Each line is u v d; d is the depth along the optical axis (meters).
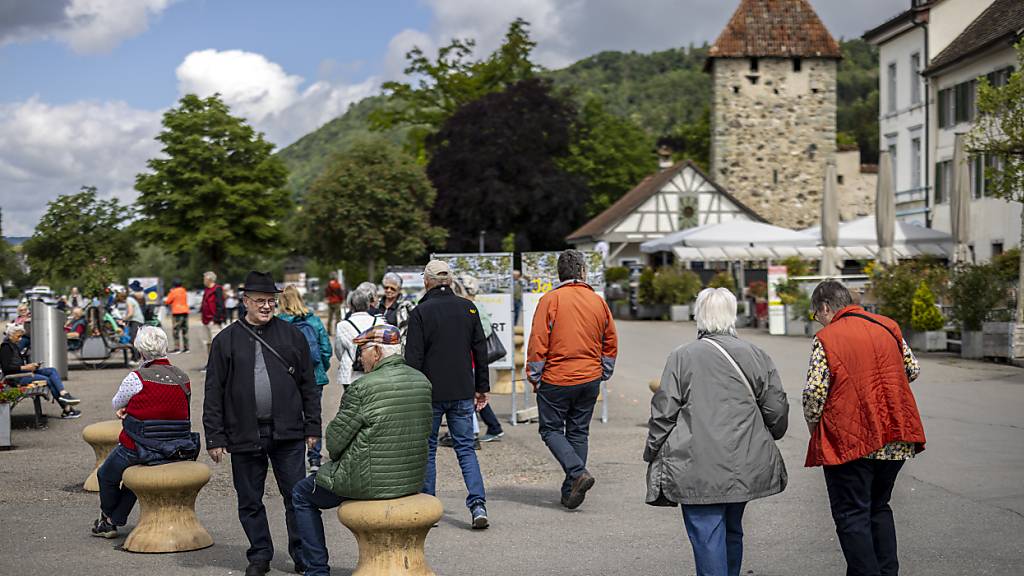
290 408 7.15
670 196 56.72
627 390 18.70
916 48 42.91
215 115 53.44
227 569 7.39
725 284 37.56
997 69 36.19
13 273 53.25
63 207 46.53
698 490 6.00
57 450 12.80
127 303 26.02
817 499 9.50
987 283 21.91
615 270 52.38
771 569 7.22
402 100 73.94
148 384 8.05
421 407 6.71
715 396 6.06
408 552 6.64
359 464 6.55
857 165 70.44
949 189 39.91
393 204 45.09
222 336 7.14
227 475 11.20
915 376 6.48
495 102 65.19
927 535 7.98
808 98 57.50
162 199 52.69
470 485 8.67
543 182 64.31
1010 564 7.16
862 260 36.34
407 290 31.98
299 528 6.86
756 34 57.59
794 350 24.70
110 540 8.28
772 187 57.69
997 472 10.34
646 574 7.14
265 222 53.88
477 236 64.69
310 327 10.92
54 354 20.81
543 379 9.39
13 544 8.09
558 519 8.94
